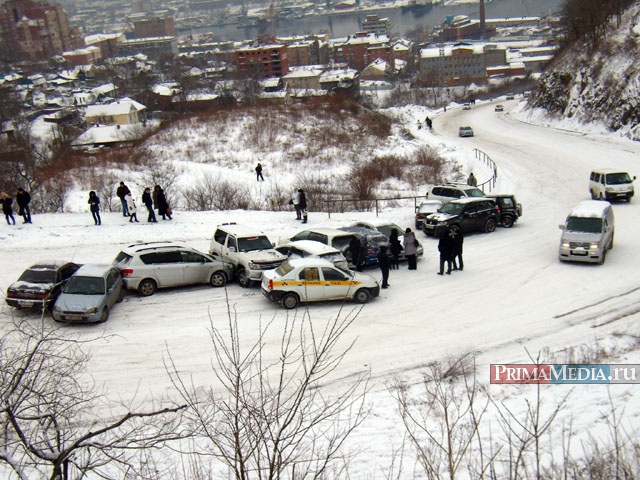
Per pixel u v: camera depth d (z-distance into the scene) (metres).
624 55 60.72
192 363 14.99
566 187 37.94
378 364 15.06
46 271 18.42
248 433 7.31
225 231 22.33
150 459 10.24
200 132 55.97
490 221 28.08
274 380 14.10
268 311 18.50
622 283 20.36
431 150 55.88
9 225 26.92
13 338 15.56
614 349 15.47
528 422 11.98
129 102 114.38
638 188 35.84
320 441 11.34
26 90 166.62
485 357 15.40
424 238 27.52
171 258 20.16
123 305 18.92
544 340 16.34
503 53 181.38
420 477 10.20
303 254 20.95
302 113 65.62
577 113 63.69
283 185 40.88
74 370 13.22
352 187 39.88
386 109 99.56
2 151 61.56
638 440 10.84
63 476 6.93
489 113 89.69
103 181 38.47
